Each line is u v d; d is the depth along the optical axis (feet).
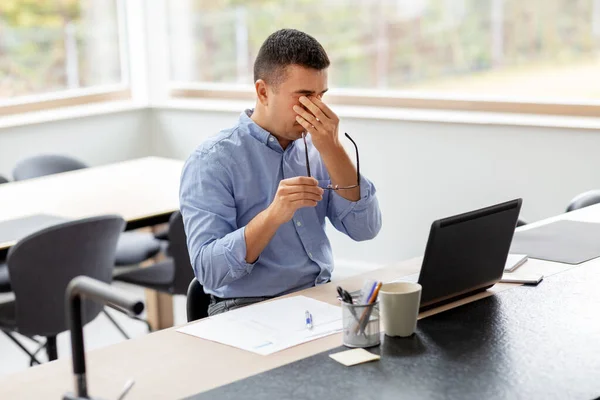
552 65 14.56
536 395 5.26
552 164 14.21
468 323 6.49
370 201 8.10
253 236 7.21
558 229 9.14
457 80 15.48
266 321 6.66
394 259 16.02
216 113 17.43
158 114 18.31
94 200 12.34
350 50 16.38
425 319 6.60
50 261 10.11
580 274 7.63
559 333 6.25
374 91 16.28
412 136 15.38
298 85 7.36
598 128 13.66
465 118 14.83
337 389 5.38
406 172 15.58
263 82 7.55
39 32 17.30
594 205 10.27
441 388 5.37
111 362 5.95
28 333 10.33
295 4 16.78
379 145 15.74
